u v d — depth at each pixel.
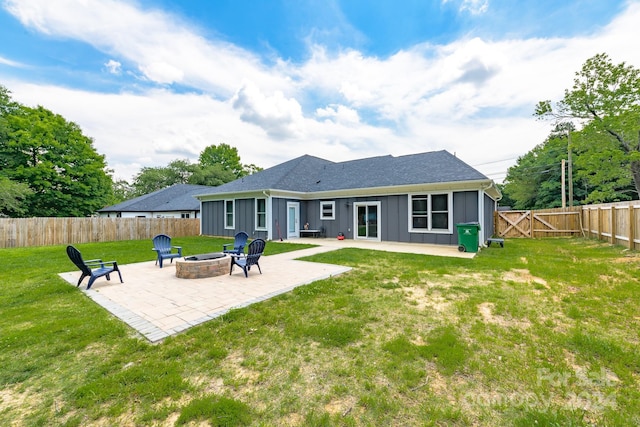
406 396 2.21
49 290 5.18
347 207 14.41
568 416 1.96
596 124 12.91
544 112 14.52
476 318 3.75
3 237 12.02
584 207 13.73
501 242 10.92
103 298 4.72
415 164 13.87
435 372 2.53
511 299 4.45
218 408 2.05
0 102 19.89
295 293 4.92
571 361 2.69
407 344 3.01
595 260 7.48
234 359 2.79
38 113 21.39
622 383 2.34
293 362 2.73
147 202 27.02
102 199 25.69
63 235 13.66
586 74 13.05
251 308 4.20
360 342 3.12
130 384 2.38
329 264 7.58
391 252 9.60
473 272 6.39
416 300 4.51
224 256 6.84
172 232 17.61
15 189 16.80
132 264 8.01
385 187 12.58
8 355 2.88
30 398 2.24
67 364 2.72
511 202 36.03
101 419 2.01
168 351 2.93
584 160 14.31
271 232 14.07
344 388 2.31
